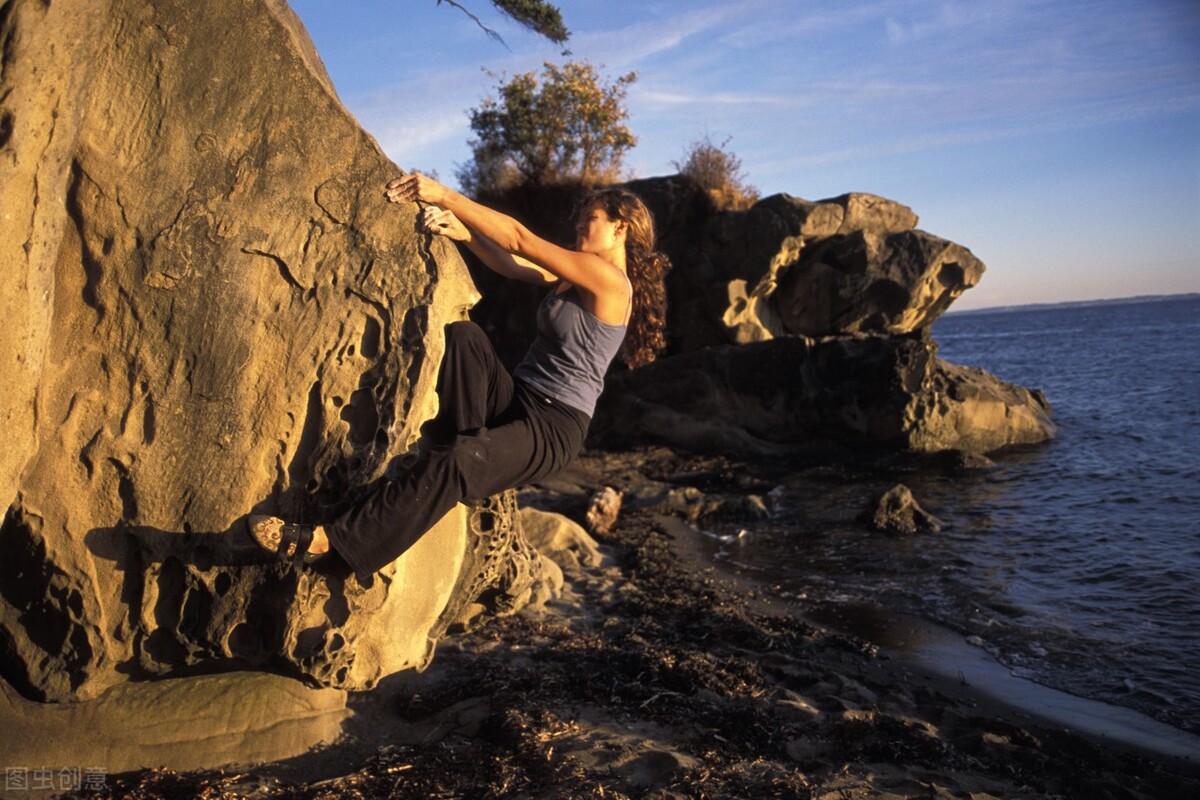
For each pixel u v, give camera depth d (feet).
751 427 57.62
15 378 10.14
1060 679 21.17
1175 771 16.51
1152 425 61.82
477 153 76.54
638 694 17.34
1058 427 62.64
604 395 61.26
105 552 11.66
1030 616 25.54
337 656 11.85
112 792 12.42
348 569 11.62
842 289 63.26
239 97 11.01
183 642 12.06
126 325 11.23
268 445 11.58
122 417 11.39
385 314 11.41
